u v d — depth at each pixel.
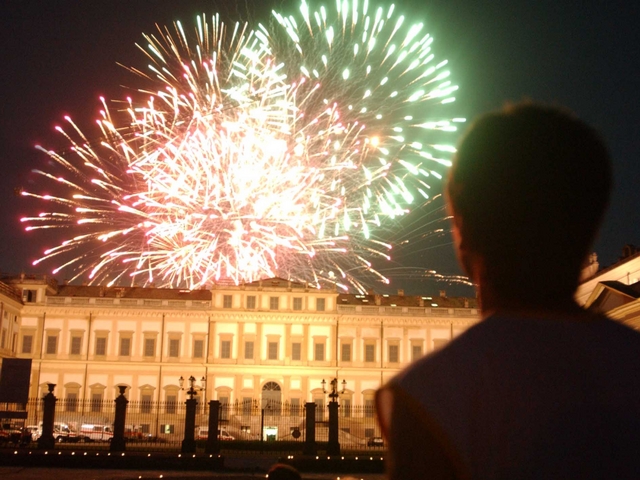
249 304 86.38
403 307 87.81
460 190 2.24
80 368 84.25
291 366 85.38
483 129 2.25
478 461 1.84
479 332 2.05
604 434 1.86
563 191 2.10
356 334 86.94
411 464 1.87
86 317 85.25
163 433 76.06
